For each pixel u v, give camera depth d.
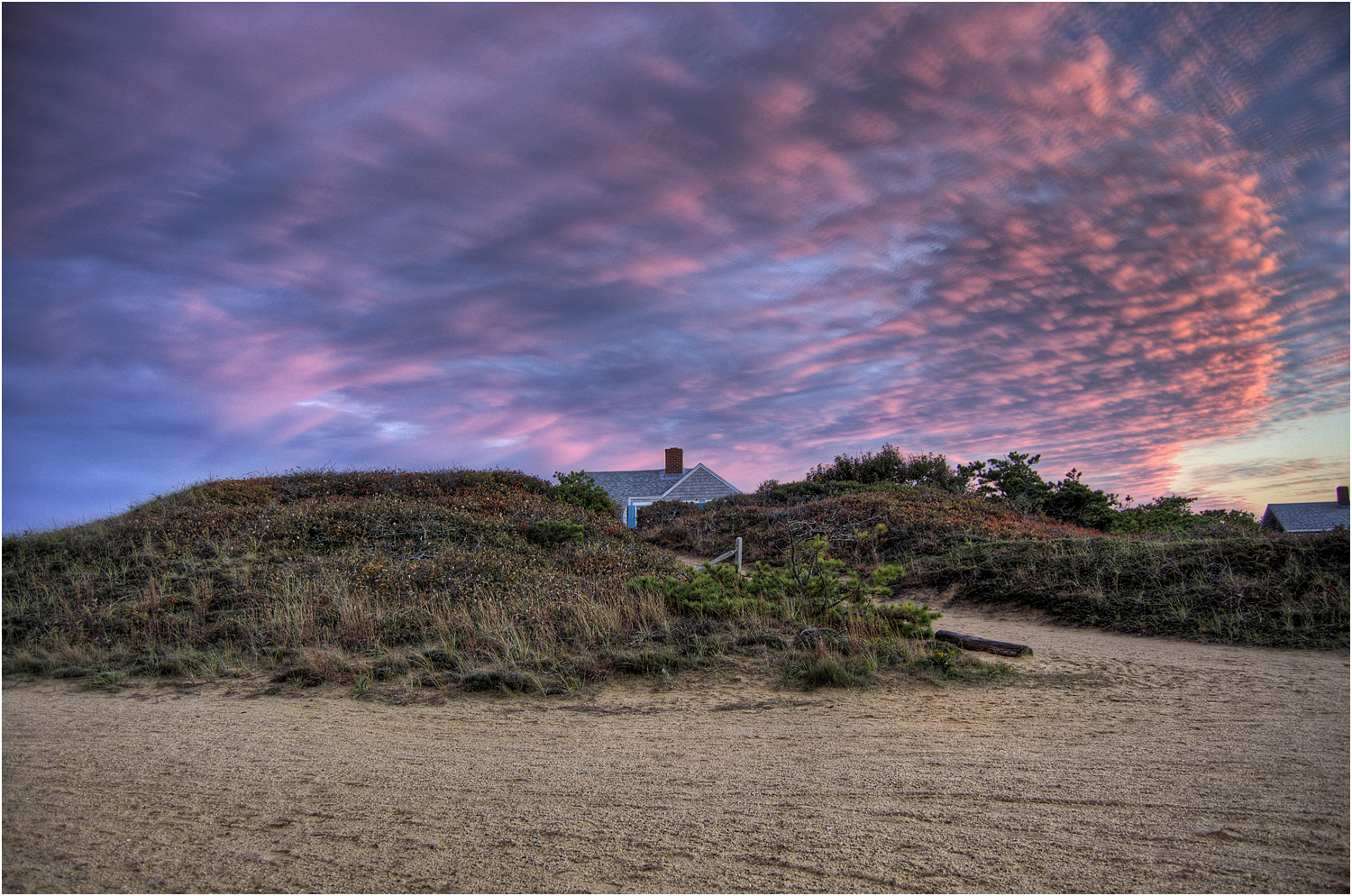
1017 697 6.29
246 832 3.51
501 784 4.19
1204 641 8.91
